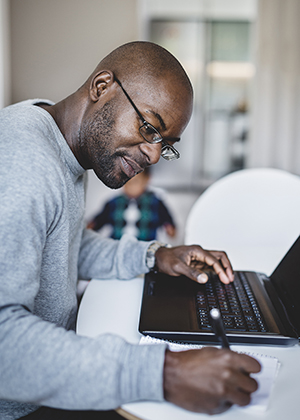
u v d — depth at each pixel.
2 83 3.49
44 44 3.68
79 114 0.91
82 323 0.82
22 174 0.66
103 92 0.88
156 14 4.16
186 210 4.11
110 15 3.66
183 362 0.56
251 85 4.04
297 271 0.89
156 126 0.86
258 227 1.71
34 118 0.79
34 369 0.55
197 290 0.95
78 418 0.85
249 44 4.20
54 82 3.74
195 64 4.26
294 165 3.77
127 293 0.99
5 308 0.59
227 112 4.32
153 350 0.58
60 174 0.74
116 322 0.83
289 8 3.54
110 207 2.74
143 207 2.73
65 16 3.65
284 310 0.86
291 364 0.70
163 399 0.56
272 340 0.75
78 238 1.07
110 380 0.55
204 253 1.01
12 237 0.62
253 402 0.58
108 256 1.10
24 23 3.64
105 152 0.89
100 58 3.72
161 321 0.79
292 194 1.69
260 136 3.77
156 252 1.05
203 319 0.80
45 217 0.68
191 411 0.56
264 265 1.21
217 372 0.54
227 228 1.72
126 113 0.86
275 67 3.65
